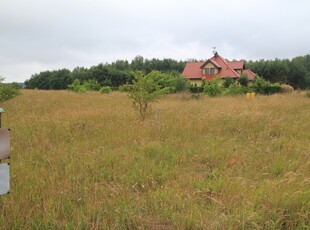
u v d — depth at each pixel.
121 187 3.91
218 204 3.46
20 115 9.24
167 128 7.73
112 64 84.12
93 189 3.88
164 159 5.34
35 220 3.11
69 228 2.99
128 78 58.09
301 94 23.77
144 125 7.88
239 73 43.44
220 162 5.18
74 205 3.45
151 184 4.21
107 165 4.89
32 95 21.03
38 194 3.65
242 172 4.65
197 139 6.89
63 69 77.38
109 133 7.11
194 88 27.02
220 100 16.86
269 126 8.01
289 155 5.55
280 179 4.13
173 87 22.30
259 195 3.66
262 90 26.41
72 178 4.21
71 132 7.23
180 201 3.46
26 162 4.84
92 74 58.38
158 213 3.32
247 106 12.34
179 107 12.43
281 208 3.30
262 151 5.91
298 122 9.04
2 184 2.86
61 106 13.73
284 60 64.12
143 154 5.47
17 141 6.18
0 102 13.88
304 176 4.36
